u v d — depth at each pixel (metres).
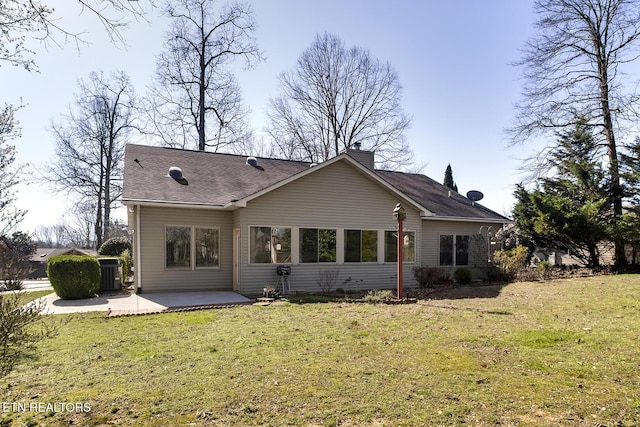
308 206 13.44
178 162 15.32
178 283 12.98
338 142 31.92
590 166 17.06
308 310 9.27
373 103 32.06
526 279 14.79
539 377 4.60
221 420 3.57
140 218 12.54
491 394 4.10
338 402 3.93
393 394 4.12
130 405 3.90
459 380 4.51
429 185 20.83
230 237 13.73
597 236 15.48
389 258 14.75
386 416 3.63
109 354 5.67
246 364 5.14
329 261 13.68
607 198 16.56
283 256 13.02
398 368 4.94
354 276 14.04
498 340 6.25
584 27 18.27
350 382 4.46
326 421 3.54
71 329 7.31
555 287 12.21
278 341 6.30
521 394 4.10
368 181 14.41
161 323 7.84
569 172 18.94
